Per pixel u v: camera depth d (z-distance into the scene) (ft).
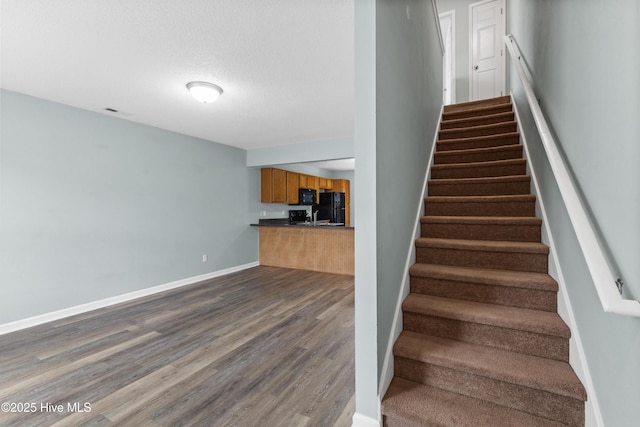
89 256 11.07
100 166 11.41
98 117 11.37
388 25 5.40
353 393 6.01
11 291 9.18
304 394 5.98
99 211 11.37
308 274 17.04
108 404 5.67
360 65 4.76
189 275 14.97
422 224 7.82
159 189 13.57
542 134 4.79
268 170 19.70
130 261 12.39
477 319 5.22
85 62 7.55
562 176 3.92
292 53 7.24
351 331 9.06
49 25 6.02
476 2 15.40
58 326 9.50
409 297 6.25
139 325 9.57
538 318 5.02
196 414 5.40
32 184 9.64
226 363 7.17
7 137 9.13
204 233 15.83
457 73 15.76
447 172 9.45
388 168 5.36
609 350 3.37
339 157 15.94
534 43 7.37
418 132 7.93
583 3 4.09
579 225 3.28
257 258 19.79
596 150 3.64
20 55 7.20
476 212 7.91
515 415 4.36
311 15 5.84
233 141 16.48
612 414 3.29
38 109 9.78
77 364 7.13
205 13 5.75
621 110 3.02
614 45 3.18
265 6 5.56
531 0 7.72
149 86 9.03
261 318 10.16
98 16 5.76
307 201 23.15
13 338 8.61
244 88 9.25
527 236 6.76
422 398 4.74
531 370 4.46
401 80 6.26
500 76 14.78
